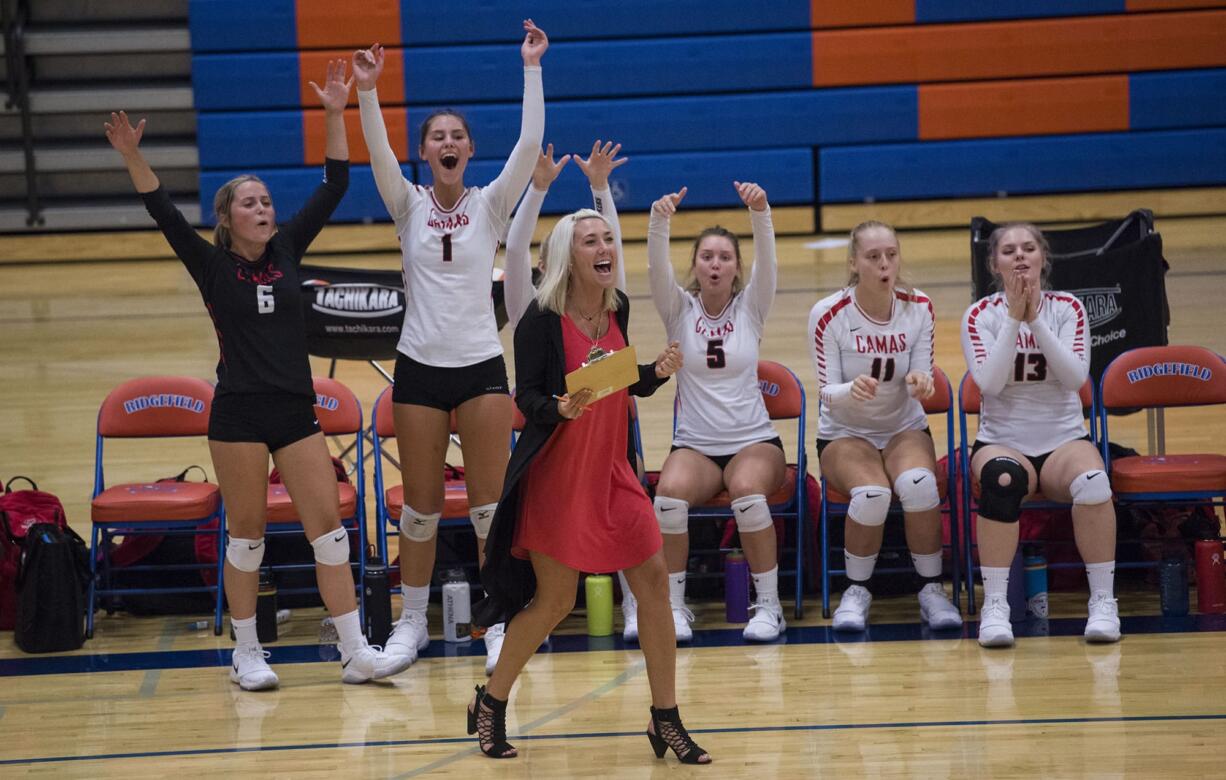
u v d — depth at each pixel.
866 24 21.84
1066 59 21.67
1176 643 7.53
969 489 8.40
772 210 22.11
